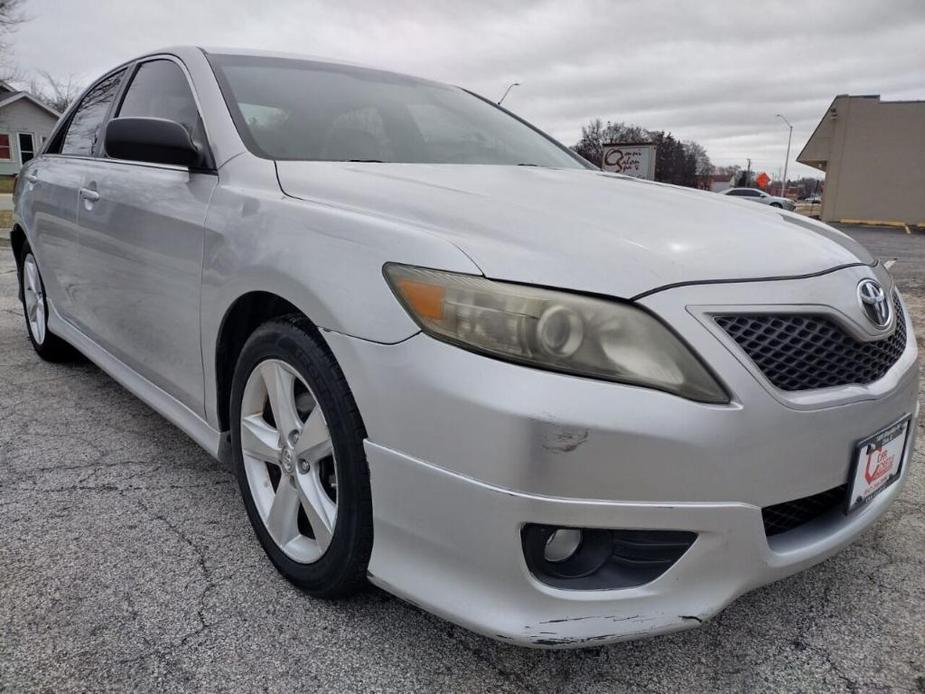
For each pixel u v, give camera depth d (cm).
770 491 161
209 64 274
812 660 186
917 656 188
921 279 950
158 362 268
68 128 389
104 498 261
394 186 202
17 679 169
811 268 180
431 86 336
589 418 146
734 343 158
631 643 192
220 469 288
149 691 168
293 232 193
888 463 193
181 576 213
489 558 154
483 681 175
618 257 161
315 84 285
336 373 178
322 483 196
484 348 152
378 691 171
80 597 202
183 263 237
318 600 203
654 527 152
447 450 155
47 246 369
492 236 168
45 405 358
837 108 3456
